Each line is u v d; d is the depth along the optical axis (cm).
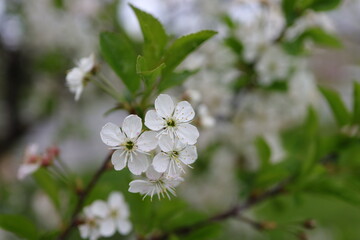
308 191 43
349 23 107
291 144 51
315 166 42
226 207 61
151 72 31
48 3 81
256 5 52
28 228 37
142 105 34
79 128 104
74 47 84
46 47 86
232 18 54
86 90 90
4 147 95
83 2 78
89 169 110
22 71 92
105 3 79
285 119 58
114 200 39
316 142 44
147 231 39
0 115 96
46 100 95
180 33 70
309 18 50
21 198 77
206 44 54
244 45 51
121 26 77
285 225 43
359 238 92
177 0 72
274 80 51
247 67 53
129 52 35
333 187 42
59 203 40
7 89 92
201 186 60
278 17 51
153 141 30
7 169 97
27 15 82
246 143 56
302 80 53
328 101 44
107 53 35
